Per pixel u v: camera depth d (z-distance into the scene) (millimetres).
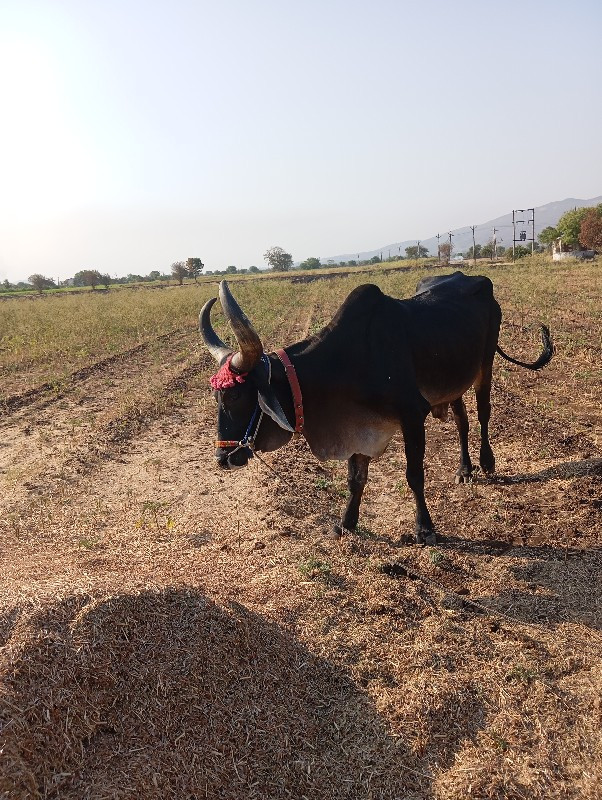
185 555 5133
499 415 9117
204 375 13023
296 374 5043
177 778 2963
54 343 17516
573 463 6953
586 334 14875
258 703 3426
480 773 3158
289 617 4203
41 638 3256
